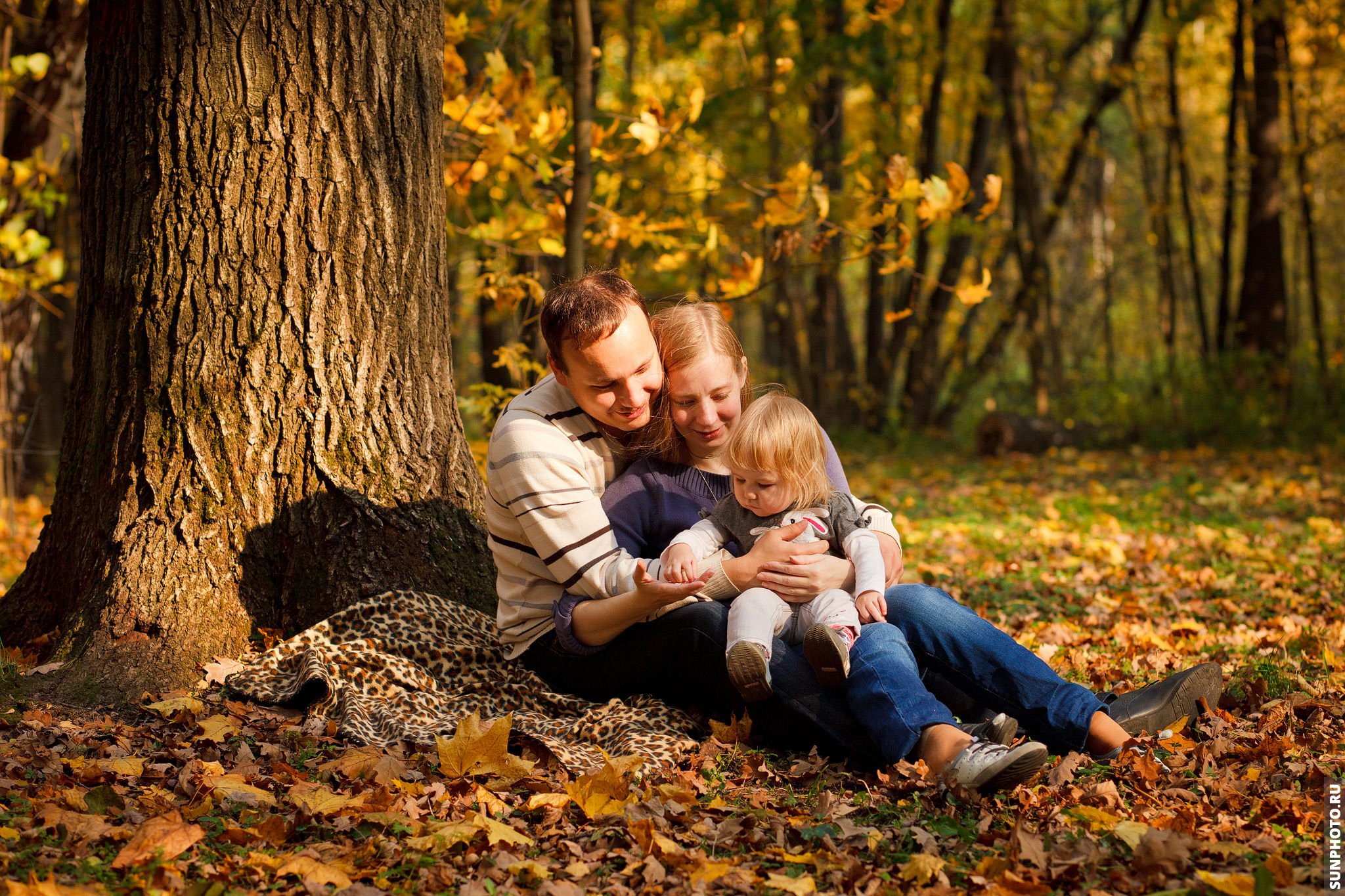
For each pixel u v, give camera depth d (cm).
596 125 564
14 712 321
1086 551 639
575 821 263
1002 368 2286
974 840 250
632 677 332
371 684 336
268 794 269
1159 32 1481
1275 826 252
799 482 322
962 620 307
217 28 362
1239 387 1325
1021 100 1494
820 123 1408
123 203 371
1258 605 498
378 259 386
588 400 319
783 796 280
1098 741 298
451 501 396
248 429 371
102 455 375
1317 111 1398
